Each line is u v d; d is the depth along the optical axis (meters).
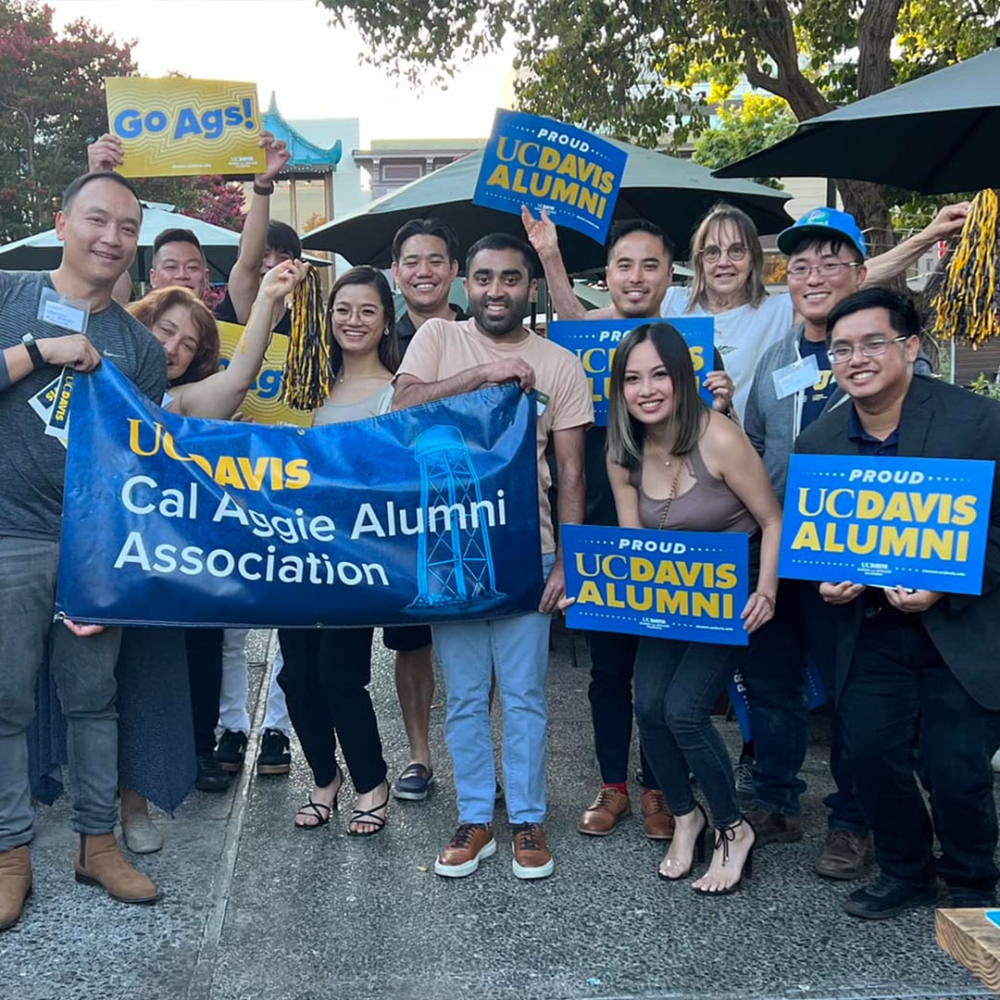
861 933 3.21
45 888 3.52
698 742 3.42
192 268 5.31
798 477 3.20
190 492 3.36
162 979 2.99
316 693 3.96
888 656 3.21
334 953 3.13
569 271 7.21
